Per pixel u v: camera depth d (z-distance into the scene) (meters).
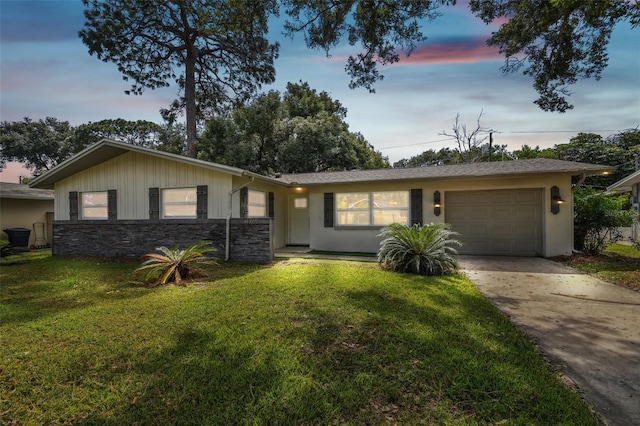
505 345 2.82
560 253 8.30
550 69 7.12
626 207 13.44
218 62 19.33
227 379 2.30
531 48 7.21
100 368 2.48
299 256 8.93
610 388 2.22
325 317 3.58
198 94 20.89
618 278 5.63
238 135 18.19
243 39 15.77
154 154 8.52
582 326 3.42
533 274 6.27
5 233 11.87
